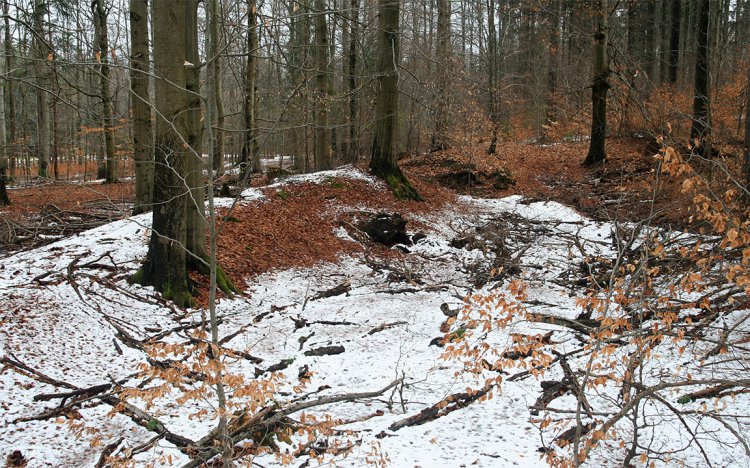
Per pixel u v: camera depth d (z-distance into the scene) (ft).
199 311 29.91
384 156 60.49
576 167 73.67
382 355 25.36
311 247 43.32
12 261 33.42
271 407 17.29
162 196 29.86
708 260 16.58
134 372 22.27
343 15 40.50
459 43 115.65
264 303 32.91
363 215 51.37
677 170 13.10
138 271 31.60
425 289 36.45
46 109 79.66
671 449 16.61
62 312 26.25
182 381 14.61
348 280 38.50
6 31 57.72
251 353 25.36
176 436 17.22
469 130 74.59
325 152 66.80
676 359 22.31
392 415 19.20
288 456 14.71
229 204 45.96
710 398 19.10
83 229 45.60
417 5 78.07
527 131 107.04
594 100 70.64
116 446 16.78
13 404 18.52
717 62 58.59
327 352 25.66
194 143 31.07
